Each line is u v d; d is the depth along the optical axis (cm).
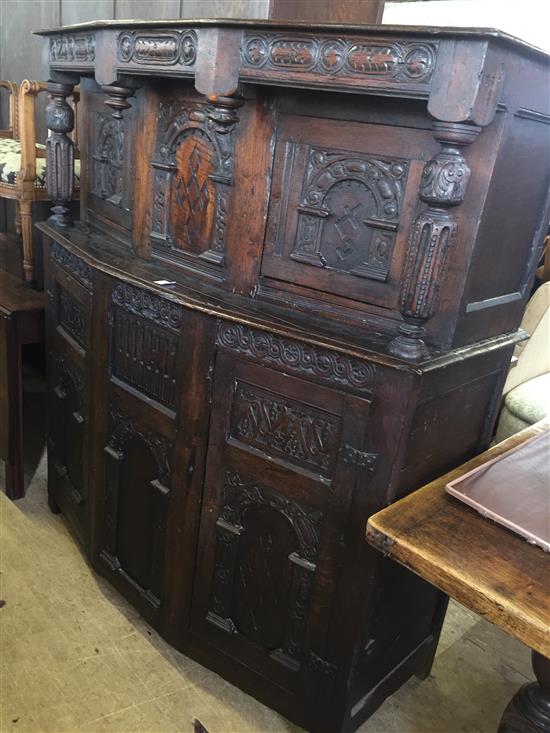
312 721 138
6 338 194
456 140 92
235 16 173
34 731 138
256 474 131
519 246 121
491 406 137
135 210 152
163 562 156
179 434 141
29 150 206
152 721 144
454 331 110
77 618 170
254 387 126
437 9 199
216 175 128
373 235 112
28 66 276
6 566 185
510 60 93
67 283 171
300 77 103
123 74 134
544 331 227
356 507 118
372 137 108
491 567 88
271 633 140
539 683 110
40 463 236
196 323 129
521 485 108
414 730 150
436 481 109
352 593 123
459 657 174
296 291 124
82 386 171
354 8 166
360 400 112
